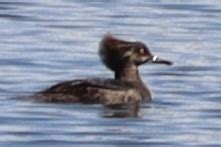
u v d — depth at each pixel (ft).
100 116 82.48
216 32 116.57
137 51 88.58
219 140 78.33
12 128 79.36
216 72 99.40
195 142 77.71
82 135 78.13
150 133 79.10
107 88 86.43
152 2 132.36
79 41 110.63
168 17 123.75
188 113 84.53
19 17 121.49
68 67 99.76
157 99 88.53
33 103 84.53
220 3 132.77
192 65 101.86
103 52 88.99
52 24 118.21
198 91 91.71
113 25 118.83
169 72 99.25
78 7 128.47
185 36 114.21
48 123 80.48
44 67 99.35
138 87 87.66
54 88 85.97
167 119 82.53
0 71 97.14
